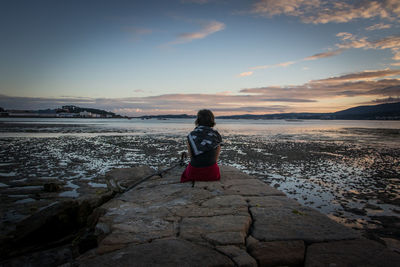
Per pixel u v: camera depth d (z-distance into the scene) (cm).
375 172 1172
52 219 423
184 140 2736
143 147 2078
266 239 262
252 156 1647
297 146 2270
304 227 292
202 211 345
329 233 275
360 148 2153
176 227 295
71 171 1107
